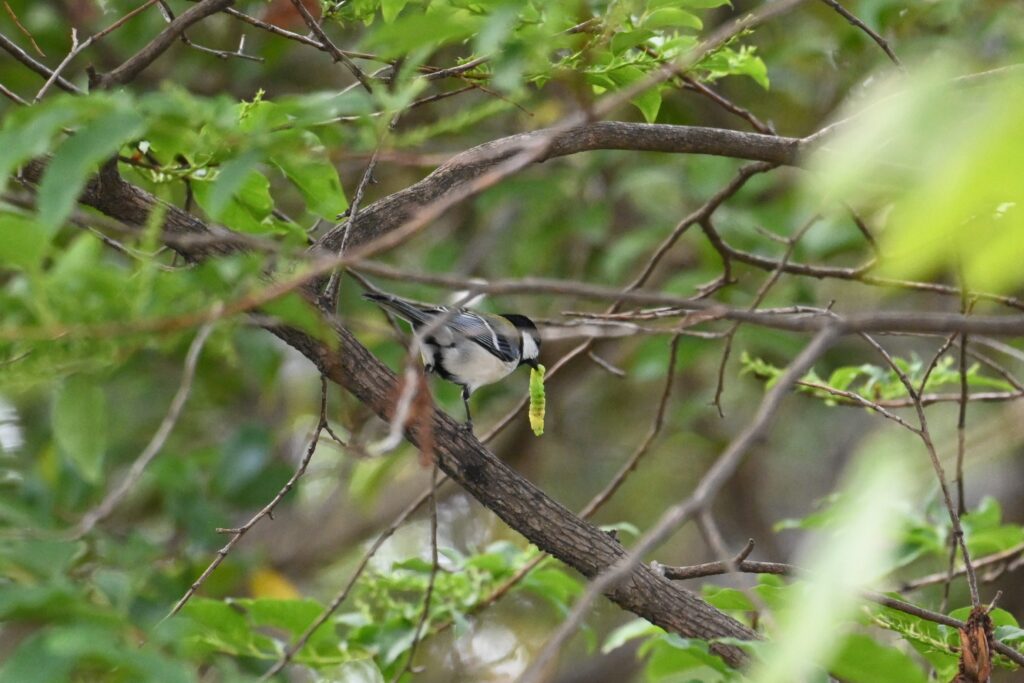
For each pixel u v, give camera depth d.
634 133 8.61
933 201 2.44
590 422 19.86
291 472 14.12
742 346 14.67
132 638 4.55
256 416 17.67
